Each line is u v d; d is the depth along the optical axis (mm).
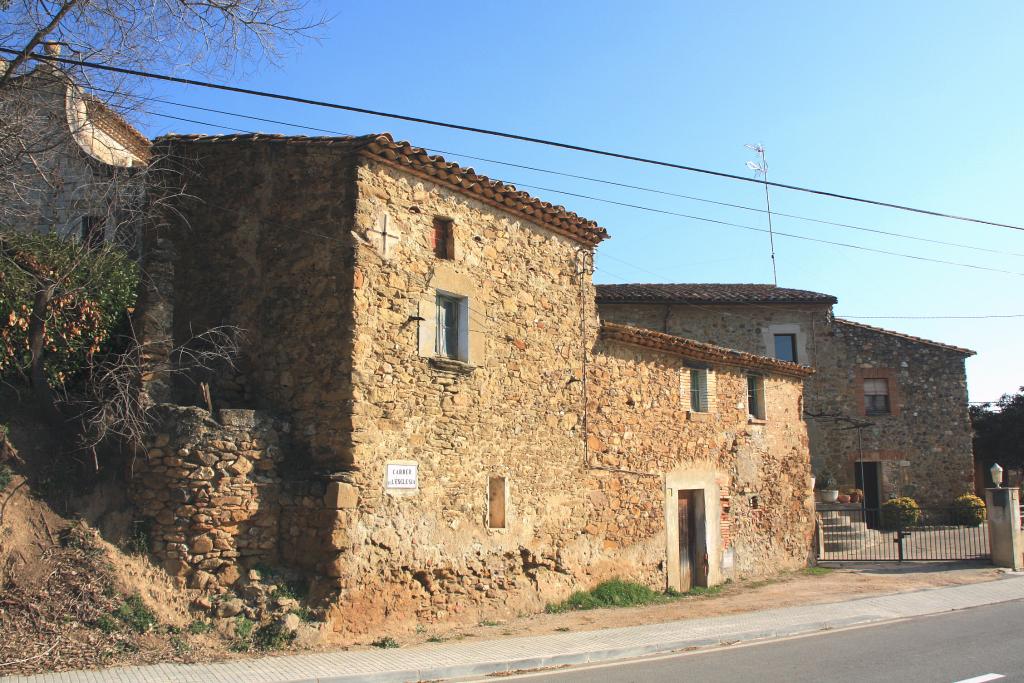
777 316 25016
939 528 24297
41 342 9406
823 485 24484
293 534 9719
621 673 8875
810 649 10422
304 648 8961
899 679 8523
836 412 25188
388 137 10367
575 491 13445
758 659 9727
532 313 12938
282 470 9977
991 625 12344
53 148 10352
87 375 10242
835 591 15922
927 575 17953
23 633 7961
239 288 10797
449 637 10281
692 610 13469
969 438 25531
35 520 8875
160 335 10602
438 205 11422
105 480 9547
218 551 9305
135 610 8633
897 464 25266
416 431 10648
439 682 8328
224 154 11180
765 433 18875
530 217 13008
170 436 9398
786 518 19203
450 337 11562
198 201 11156
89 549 8898
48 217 11367
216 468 9422
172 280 11008
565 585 12984
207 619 8992
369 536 9852
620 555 14305
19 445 9297
